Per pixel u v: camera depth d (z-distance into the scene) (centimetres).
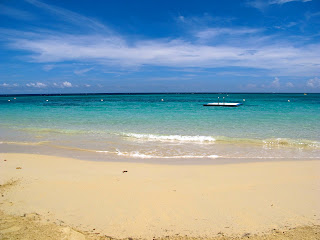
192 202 542
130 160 932
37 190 605
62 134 1476
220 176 730
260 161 909
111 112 2977
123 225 444
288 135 1398
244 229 431
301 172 763
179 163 888
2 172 754
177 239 401
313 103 5078
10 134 1482
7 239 380
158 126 1775
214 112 2934
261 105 4444
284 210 502
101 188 625
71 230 418
